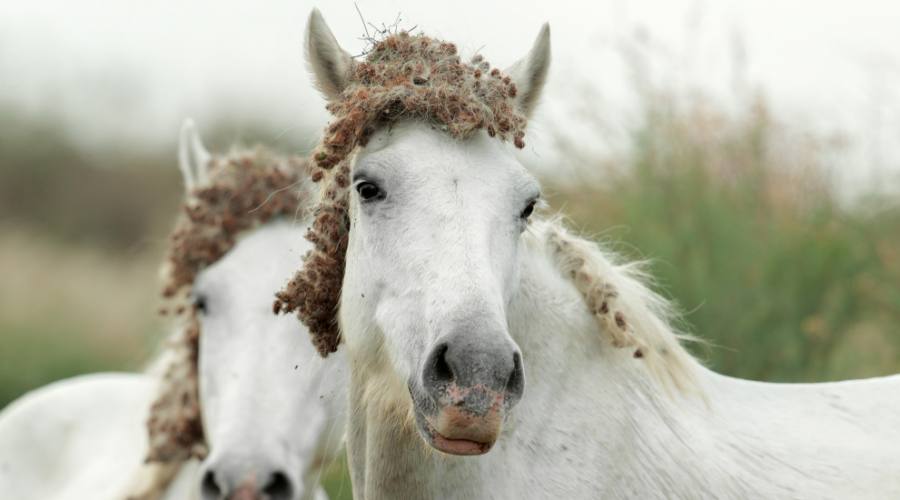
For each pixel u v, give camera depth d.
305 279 5.77
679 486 5.55
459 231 5.07
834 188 11.40
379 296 5.32
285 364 7.54
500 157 5.40
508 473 5.46
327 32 5.74
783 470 5.62
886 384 6.14
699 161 11.25
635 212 10.90
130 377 11.21
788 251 10.68
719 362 10.41
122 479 9.20
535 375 5.56
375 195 5.33
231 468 7.18
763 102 11.52
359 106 5.40
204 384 7.90
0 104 39.75
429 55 5.52
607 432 5.53
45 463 10.23
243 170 8.33
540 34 5.91
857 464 5.65
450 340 4.80
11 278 24.33
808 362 10.59
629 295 5.79
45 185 37.66
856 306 10.73
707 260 10.69
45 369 19.09
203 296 8.00
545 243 5.91
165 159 39.75
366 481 5.82
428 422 4.95
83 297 23.67
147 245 28.30
